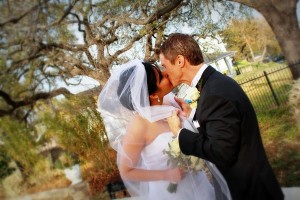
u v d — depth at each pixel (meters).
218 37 6.50
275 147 4.77
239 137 1.48
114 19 5.42
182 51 1.66
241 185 1.56
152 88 1.83
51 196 4.57
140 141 1.77
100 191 4.86
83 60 4.99
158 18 5.57
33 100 4.52
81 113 4.94
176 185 1.83
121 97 1.83
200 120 1.59
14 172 4.53
